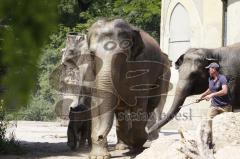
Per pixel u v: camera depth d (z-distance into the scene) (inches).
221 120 350.0
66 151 535.2
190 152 324.5
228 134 339.6
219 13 924.0
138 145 490.9
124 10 1401.3
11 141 545.3
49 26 51.8
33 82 51.6
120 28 434.9
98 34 430.9
